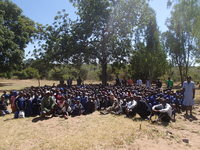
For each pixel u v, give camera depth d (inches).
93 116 427.5
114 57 1002.1
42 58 1034.7
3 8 1317.7
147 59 1199.6
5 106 475.8
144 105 397.1
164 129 328.5
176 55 1179.9
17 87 1143.6
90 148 250.2
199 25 713.6
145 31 1248.2
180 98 473.4
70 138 284.7
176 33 1146.0
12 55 1115.3
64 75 1753.2
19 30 1347.2
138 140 275.1
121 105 450.6
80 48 972.6
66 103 439.8
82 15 987.3
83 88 652.1
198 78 1610.5
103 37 984.9
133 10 994.7
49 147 256.5
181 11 801.6
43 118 414.9
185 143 274.7
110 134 293.1
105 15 948.6
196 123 376.2
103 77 1021.8
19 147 262.7
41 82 1530.5
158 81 884.6
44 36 1029.2
